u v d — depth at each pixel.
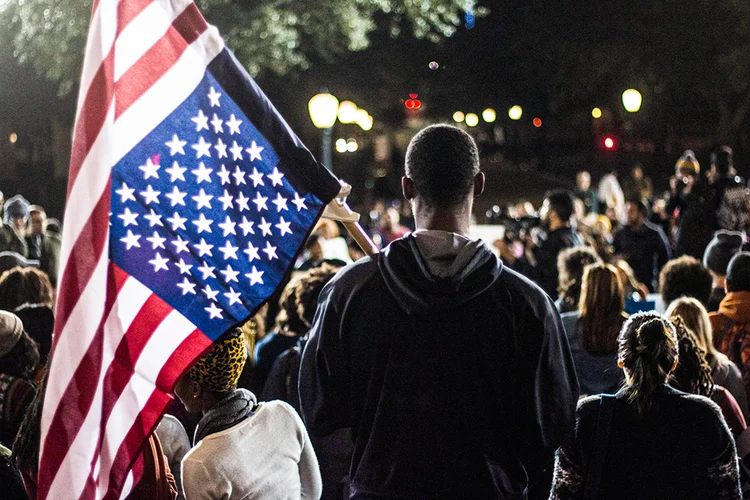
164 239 3.25
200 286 3.27
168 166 3.27
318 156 33.88
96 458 3.04
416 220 3.28
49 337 6.19
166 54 3.28
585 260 6.95
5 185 27.00
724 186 12.52
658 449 3.85
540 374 3.09
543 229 10.12
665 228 15.42
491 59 45.66
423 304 3.04
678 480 3.83
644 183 26.44
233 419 3.64
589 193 22.09
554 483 3.99
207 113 3.33
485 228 16.08
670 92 39.56
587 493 3.90
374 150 46.66
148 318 3.21
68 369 2.98
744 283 6.23
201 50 3.33
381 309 3.11
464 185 3.21
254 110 3.39
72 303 2.98
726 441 3.86
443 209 3.21
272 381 5.37
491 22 44.12
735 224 12.52
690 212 12.67
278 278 3.36
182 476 3.57
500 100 47.59
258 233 3.37
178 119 3.29
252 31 20.28
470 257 3.09
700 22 35.75
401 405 3.09
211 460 3.55
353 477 3.19
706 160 39.72
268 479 3.63
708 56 36.19
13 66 25.08
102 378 3.06
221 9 20.45
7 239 11.22
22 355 4.54
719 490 3.85
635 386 3.90
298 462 3.83
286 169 3.41
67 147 27.94
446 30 24.31
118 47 3.22
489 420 3.09
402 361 3.09
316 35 22.17
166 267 3.24
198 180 3.30
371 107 39.25
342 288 3.17
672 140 43.12
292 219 3.41
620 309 5.52
